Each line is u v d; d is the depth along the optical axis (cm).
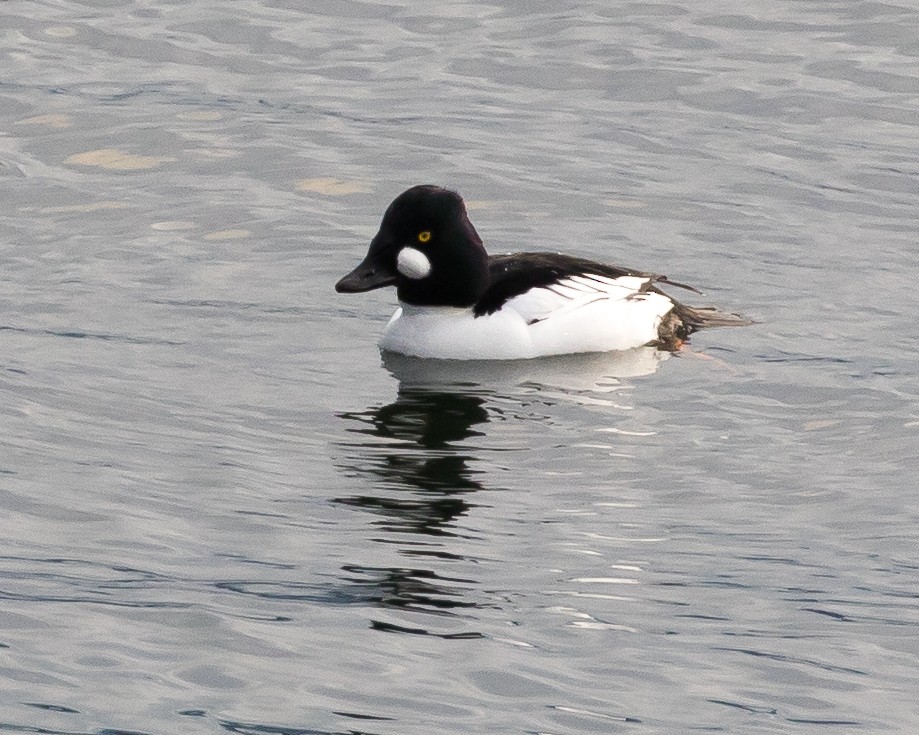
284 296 1594
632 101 1989
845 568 1141
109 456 1278
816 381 1420
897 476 1259
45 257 1642
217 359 1459
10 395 1372
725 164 1859
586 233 1720
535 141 1902
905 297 1588
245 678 1010
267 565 1133
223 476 1252
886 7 2197
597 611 1088
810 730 973
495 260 1541
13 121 1916
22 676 1006
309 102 1978
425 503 1218
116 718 969
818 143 1903
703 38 2131
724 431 1335
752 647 1054
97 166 1834
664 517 1204
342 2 2205
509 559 1144
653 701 997
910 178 1830
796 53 2095
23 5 2198
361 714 978
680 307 1548
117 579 1113
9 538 1159
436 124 1933
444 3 2206
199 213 1745
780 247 1694
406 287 1483
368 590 1105
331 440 1316
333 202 1777
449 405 1383
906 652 1052
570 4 2208
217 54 2088
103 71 2038
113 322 1522
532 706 989
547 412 1372
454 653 1038
